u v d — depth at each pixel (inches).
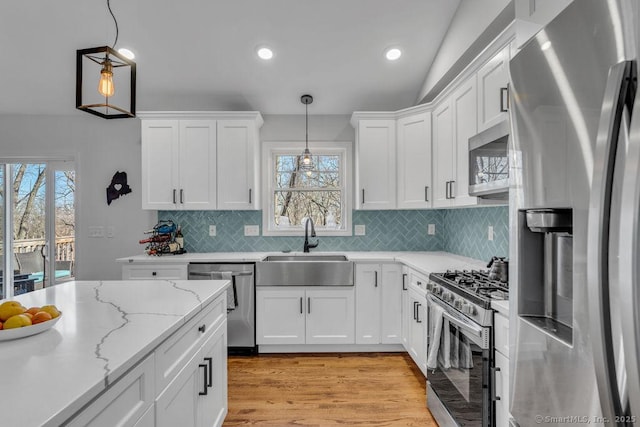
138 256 130.9
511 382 46.6
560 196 35.7
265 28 109.1
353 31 110.2
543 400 39.4
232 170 133.6
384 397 94.0
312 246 142.9
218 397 69.8
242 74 126.8
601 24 30.3
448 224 142.7
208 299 61.9
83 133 147.3
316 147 150.3
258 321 121.6
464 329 66.9
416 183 125.7
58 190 150.3
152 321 48.6
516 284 45.2
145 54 117.5
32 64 120.0
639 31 26.6
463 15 96.9
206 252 147.6
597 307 28.7
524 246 44.3
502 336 57.5
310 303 121.5
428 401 87.6
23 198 150.2
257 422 83.0
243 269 121.6
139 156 147.6
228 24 107.6
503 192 75.1
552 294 43.6
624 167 27.1
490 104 80.4
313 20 106.4
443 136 111.7
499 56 76.0
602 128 28.2
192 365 55.7
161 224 146.6
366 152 132.1
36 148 146.8
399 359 118.3
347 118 150.7
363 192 132.2
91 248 147.8
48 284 149.8
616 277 27.8
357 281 121.8
